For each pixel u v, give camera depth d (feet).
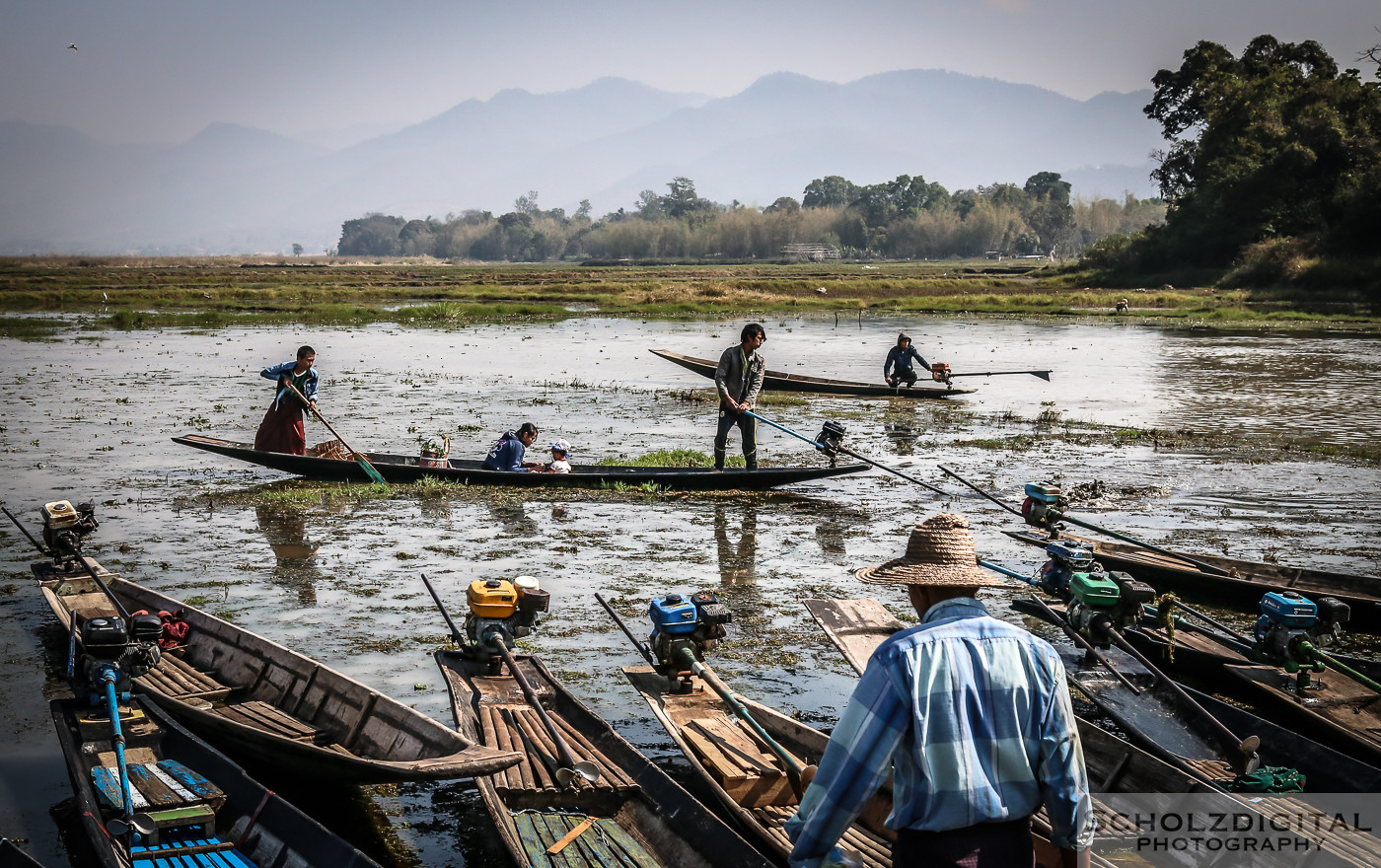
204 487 48.19
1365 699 24.07
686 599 23.27
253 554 37.09
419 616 30.71
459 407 74.28
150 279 274.16
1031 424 68.74
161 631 21.99
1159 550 32.04
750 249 630.74
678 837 17.48
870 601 26.45
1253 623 30.68
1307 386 88.84
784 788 19.21
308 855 16.63
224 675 25.09
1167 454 57.88
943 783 10.52
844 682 26.50
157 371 94.79
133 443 59.16
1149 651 27.35
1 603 31.76
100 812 17.71
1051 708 10.82
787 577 35.24
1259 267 217.56
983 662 10.77
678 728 21.25
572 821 18.24
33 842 18.44
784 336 140.26
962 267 434.71
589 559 37.01
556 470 49.78
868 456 57.31
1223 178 244.42
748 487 48.62
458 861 18.19
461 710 21.47
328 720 21.86
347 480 49.55
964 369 102.78
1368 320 158.92
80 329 140.77
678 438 62.59
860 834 17.89
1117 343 128.57
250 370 96.37
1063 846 10.96
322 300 212.02
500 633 23.13
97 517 42.19
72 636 24.36
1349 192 211.20
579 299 214.69
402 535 40.04
